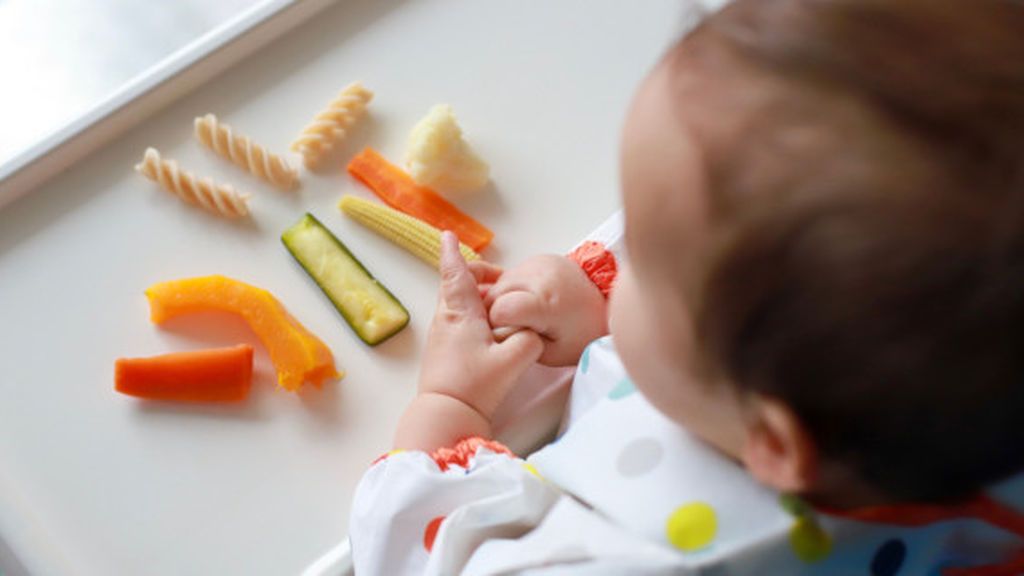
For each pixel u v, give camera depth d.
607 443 0.68
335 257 0.95
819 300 0.44
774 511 0.59
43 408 0.91
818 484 0.53
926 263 0.43
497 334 0.85
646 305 0.54
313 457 0.88
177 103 1.06
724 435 0.57
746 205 0.45
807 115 0.44
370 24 1.12
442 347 0.84
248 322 0.93
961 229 0.43
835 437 0.49
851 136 0.43
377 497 0.75
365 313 0.92
